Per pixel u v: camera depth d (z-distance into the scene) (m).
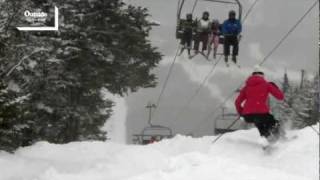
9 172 8.81
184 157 8.42
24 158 9.75
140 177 7.72
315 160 8.66
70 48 18.47
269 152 9.48
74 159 10.09
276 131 9.60
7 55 13.36
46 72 16.52
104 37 22.03
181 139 11.45
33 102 16.81
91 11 21.91
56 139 19.44
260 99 9.65
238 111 9.95
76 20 20.48
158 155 10.05
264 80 9.79
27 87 15.90
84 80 20.69
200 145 10.80
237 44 21.08
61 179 8.66
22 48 14.75
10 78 14.54
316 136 9.61
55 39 17.56
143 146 11.10
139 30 23.23
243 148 10.02
